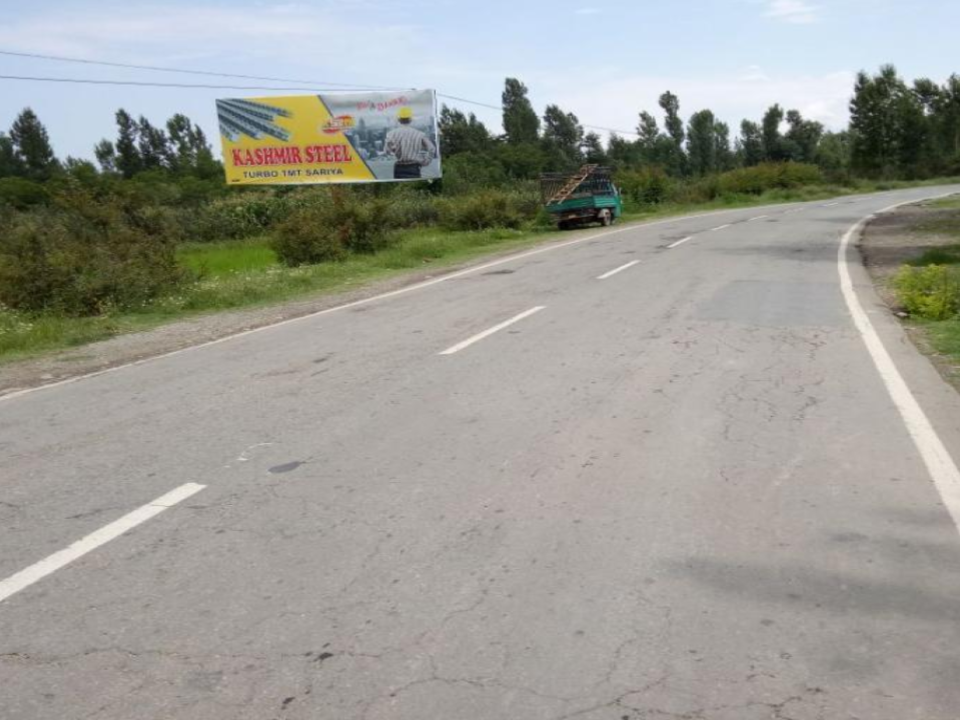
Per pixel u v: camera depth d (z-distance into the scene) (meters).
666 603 3.71
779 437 5.88
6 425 7.16
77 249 14.61
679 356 8.54
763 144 97.62
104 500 5.17
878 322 10.16
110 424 6.96
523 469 5.41
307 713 3.03
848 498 4.77
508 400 7.08
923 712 2.94
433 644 3.44
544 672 3.23
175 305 14.34
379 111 33.91
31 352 10.97
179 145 81.00
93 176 50.25
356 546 4.37
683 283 14.24
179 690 3.19
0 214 22.53
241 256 26.56
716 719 2.93
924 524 4.40
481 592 3.85
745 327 10.00
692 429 6.12
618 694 3.08
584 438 6.00
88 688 3.21
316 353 9.59
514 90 80.56
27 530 4.75
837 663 3.23
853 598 3.70
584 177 34.09
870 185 68.06
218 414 7.07
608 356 8.65
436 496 5.01
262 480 5.40
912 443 5.66
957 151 81.25
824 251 19.17
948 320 10.18
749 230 26.61
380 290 15.64
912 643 3.34
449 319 11.54
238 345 10.51
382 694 3.13
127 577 4.11
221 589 3.96
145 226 18.67
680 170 91.38
